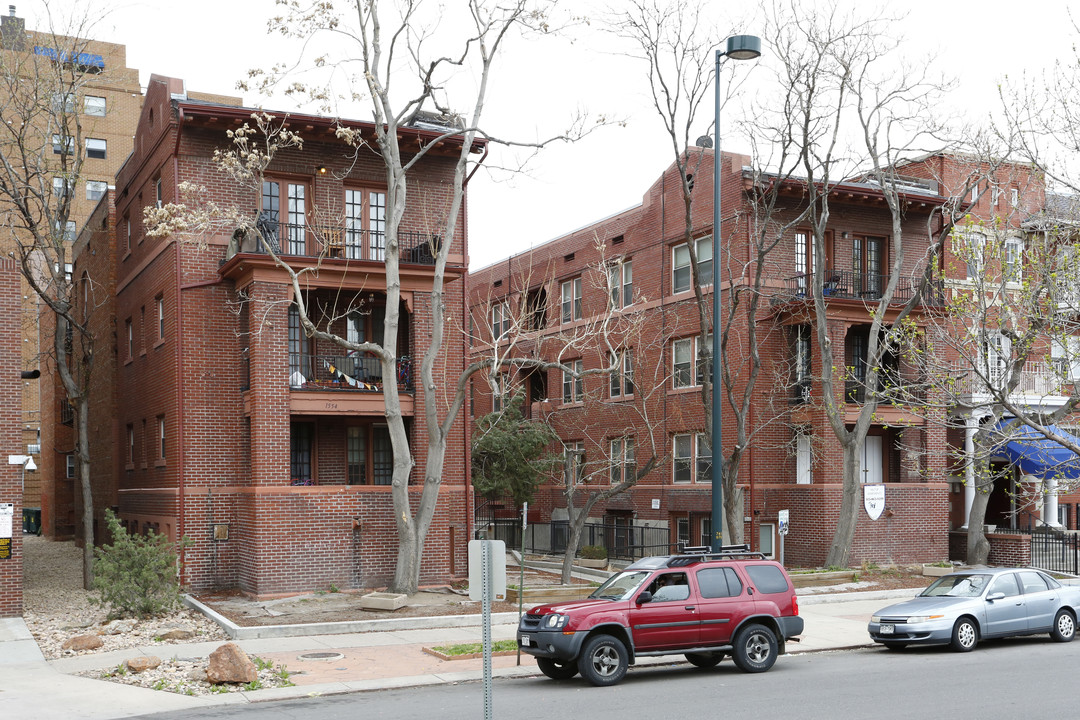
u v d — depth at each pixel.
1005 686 13.86
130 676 15.25
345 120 26.27
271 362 24.14
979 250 23.64
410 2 23.86
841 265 31.88
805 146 25.78
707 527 32.56
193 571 25.06
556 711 12.45
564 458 37.62
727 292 31.12
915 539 31.09
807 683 14.43
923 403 21.27
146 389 28.94
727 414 30.98
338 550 24.44
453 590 24.38
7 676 15.36
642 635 14.88
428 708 12.84
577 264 40.00
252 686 14.44
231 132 22.83
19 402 22.06
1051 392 23.98
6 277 22.06
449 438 27.38
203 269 25.73
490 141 25.75
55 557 36.72
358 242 27.06
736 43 19.33
